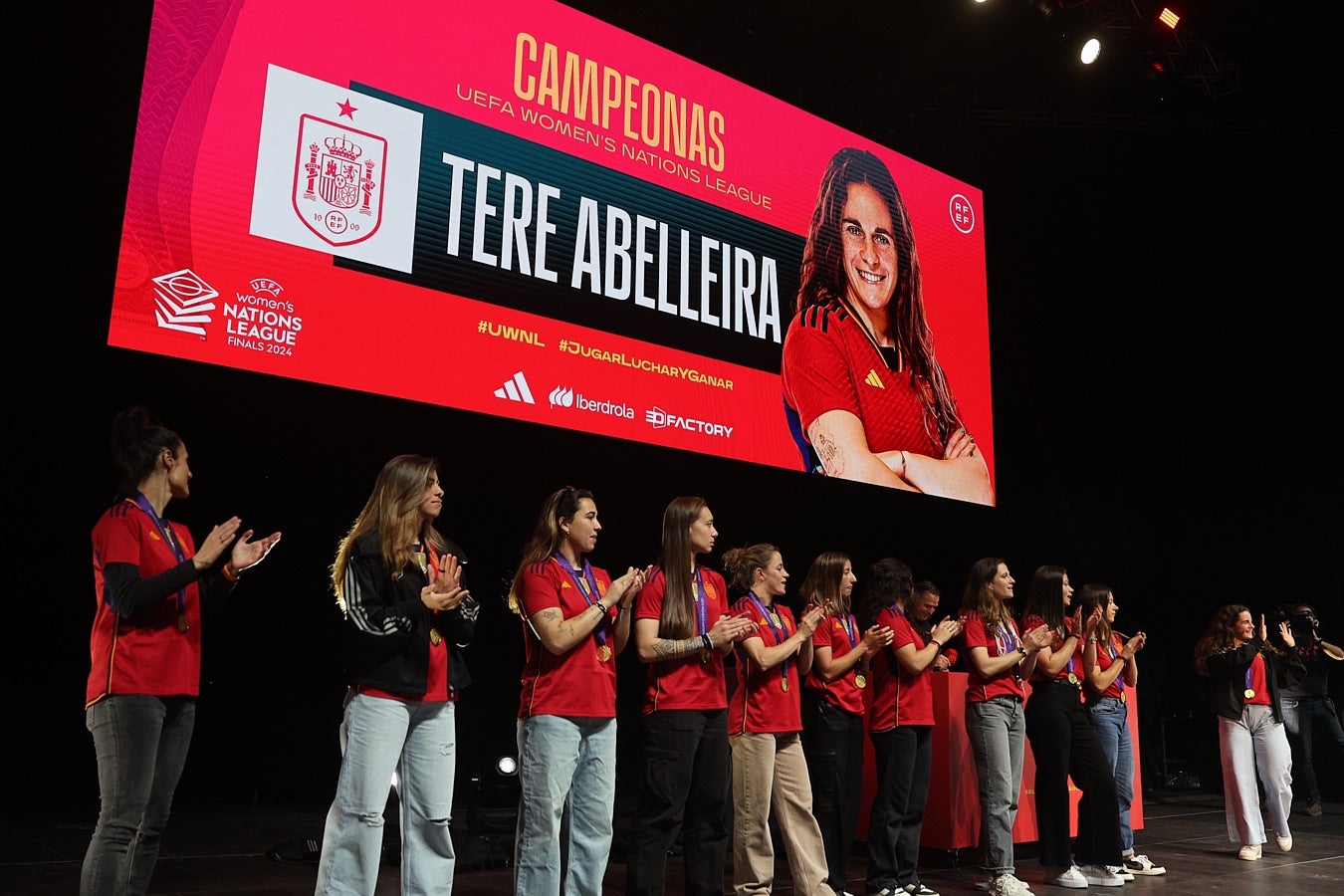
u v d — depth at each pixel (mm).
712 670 3375
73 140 4918
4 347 4922
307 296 4641
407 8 5125
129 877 2611
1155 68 7719
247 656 5793
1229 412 9102
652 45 6051
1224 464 9141
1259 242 8789
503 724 5535
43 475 5090
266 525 5785
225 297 4438
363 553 2754
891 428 6637
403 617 2709
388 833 4250
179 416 5438
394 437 6145
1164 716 8445
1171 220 9070
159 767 2654
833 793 3869
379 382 4770
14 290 4910
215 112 4523
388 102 4992
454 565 2707
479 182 5223
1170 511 9414
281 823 4996
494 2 5426
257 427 5691
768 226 6352
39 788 5203
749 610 3754
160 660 2600
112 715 2525
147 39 4398
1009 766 4211
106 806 2514
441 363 4957
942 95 8016
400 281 4902
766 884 3547
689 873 3320
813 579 4078
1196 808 7035
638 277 5711
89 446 5172
